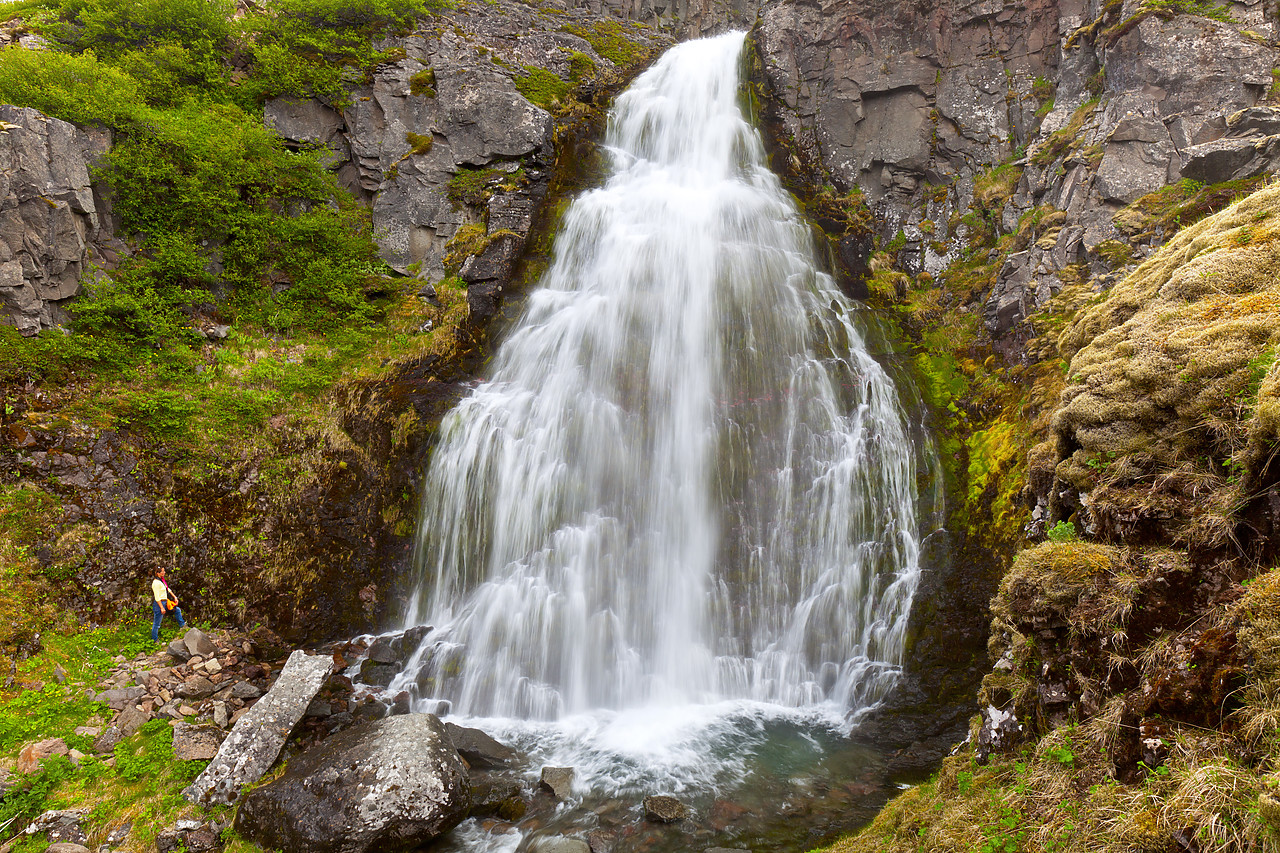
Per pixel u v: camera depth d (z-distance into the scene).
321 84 16.52
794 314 14.45
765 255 15.37
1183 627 4.64
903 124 18.22
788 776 8.42
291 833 6.88
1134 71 13.47
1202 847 3.63
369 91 17.14
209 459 11.97
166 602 10.52
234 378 12.89
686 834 7.31
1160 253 8.20
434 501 12.64
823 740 9.39
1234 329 5.47
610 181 18.42
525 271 15.94
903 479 12.29
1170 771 4.11
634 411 13.08
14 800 7.46
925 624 10.67
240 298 14.02
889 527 11.89
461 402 13.52
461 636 11.41
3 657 9.23
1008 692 6.16
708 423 12.79
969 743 6.68
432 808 7.15
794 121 19.78
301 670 8.92
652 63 22.95
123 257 12.89
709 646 11.40
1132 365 5.90
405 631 11.45
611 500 12.40
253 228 14.12
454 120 17.08
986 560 10.82
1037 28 16.84
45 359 11.38
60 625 9.98
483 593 11.95
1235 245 6.61
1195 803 3.77
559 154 18.23
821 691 10.76
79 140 12.52
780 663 11.12
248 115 15.73
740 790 8.12
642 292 14.90
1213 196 11.07
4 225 11.20
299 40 16.69
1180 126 12.59
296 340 14.05
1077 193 13.31
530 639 11.31
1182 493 5.11
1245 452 4.66
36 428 10.87
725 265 14.79
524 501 12.37
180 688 9.38
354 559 12.12
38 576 10.12
